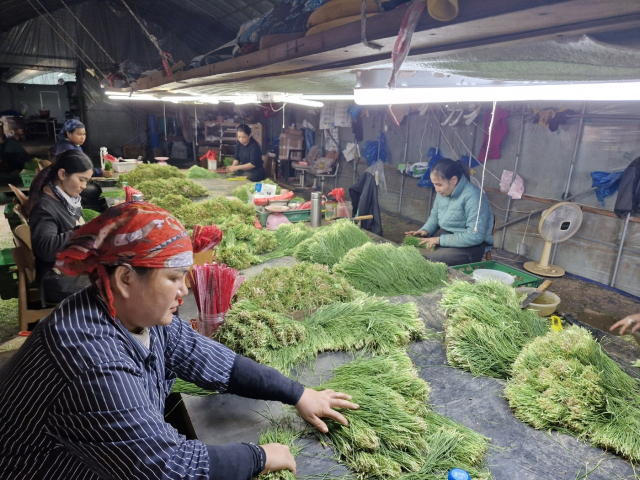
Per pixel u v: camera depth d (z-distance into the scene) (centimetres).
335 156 1019
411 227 785
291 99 435
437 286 230
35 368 85
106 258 85
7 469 88
